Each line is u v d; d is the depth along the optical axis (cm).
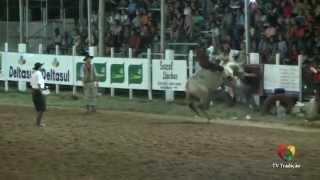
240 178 1639
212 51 3341
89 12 3816
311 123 2688
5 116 2923
